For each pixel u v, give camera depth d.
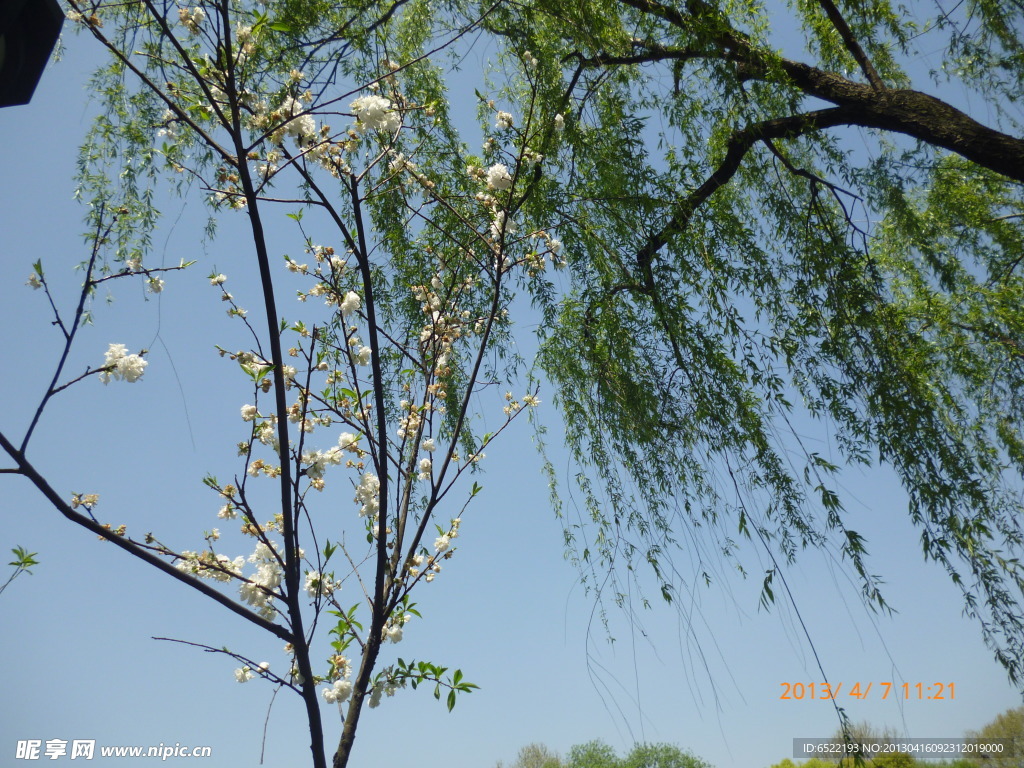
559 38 3.14
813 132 3.15
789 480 2.36
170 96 2.12
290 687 1.58
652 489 2.72
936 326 3.38
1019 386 3.18
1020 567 2.30
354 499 2.06
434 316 2.52
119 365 1.49
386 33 2.81
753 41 3.12
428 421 2.37
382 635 1.83
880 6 3.42
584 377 2.93
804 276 2.72
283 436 1.59
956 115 3.00
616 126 3.00
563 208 2.93
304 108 1.81
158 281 1.80
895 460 2.48
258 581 1.72
